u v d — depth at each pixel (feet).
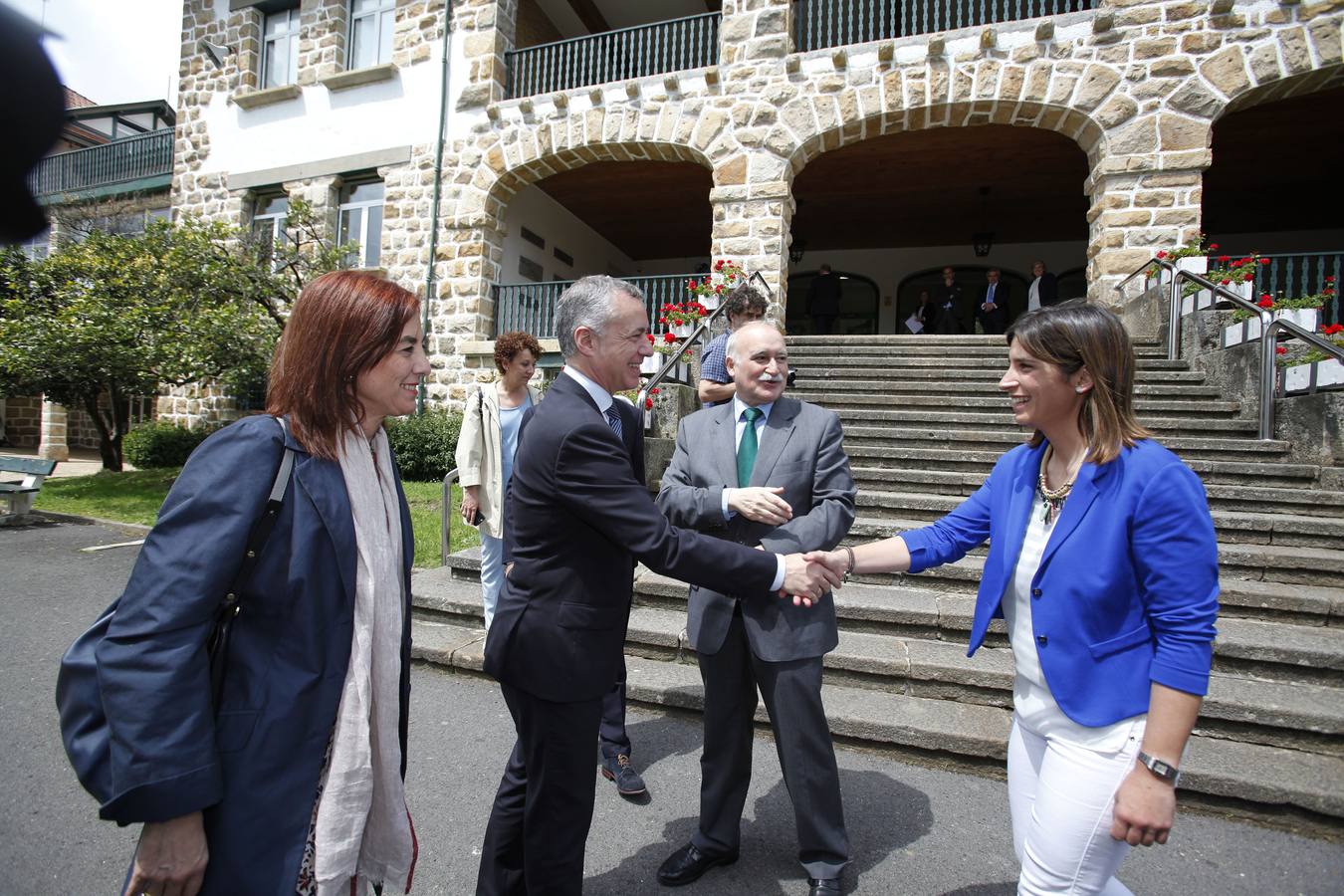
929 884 7.33
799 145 32.53
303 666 4.29
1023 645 5.43
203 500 4.01
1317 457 15.84
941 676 10.73
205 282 32.76
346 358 4.56
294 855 4.14
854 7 39.45
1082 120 29.40
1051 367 5.12
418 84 38.86
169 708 3.69
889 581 13.60
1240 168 37.19
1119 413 4.99
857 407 22.47
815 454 7.64
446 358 38.04
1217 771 8.70
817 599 6.81
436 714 11.10
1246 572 12.68
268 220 42.47
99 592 17.49
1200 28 27.71
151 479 35.50
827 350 27.43
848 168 38.58
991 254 50.03
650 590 13.66
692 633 7.71
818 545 7.10
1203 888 7.32
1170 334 23.07
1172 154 27.89
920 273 51.19
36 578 18.60
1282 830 8.36
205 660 3.90
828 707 10.40
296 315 4.65
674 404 19.31
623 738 9.18
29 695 11.50
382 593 4.80
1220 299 21.11
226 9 43.32
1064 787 4.93
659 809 8.74
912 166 38.19
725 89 33.71
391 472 5.29
